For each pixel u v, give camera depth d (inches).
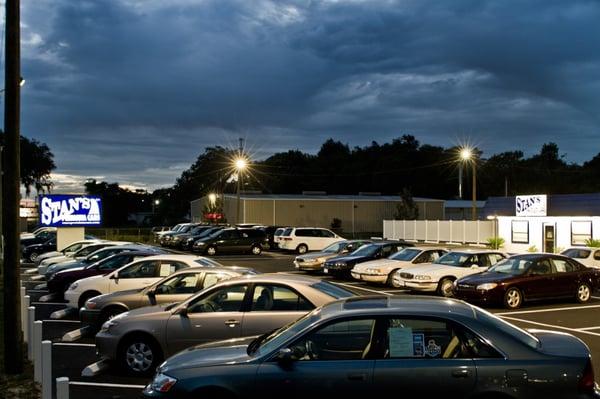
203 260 576.7
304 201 2534.5
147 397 243.4
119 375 376.5
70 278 697.6
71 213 1197.1
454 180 4037.9
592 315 633.6
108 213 4776.1
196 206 3238.2
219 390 235.5
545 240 1496.1
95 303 469.7
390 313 240.5
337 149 4729.3
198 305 366.3
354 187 4121.6
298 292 358.9
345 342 237.9
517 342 234.7
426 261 877.2
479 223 1797.5
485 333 235.6
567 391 227.8
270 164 4345.5
